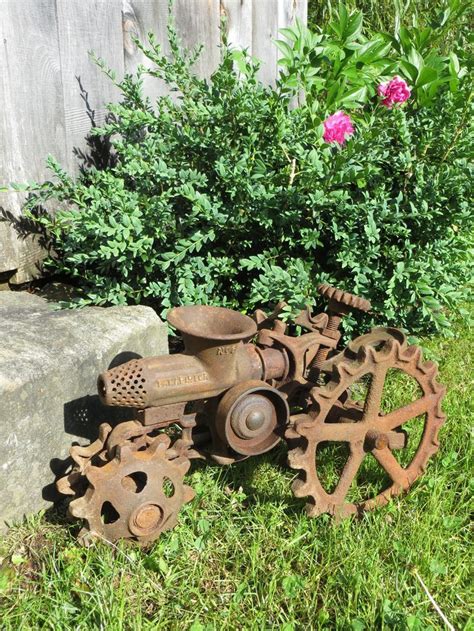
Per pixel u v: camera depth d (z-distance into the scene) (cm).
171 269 108
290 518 80
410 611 68
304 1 183
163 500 72
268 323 87
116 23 119
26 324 87
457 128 123
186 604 68
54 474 80
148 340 94
